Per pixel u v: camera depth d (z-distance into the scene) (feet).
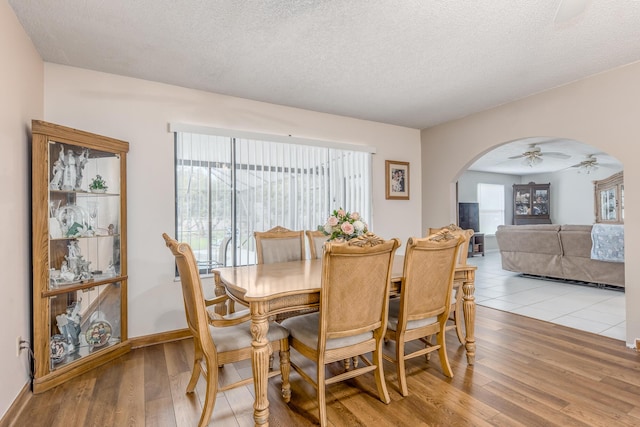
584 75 9.92
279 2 6.37
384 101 12.05
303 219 12.69
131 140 9.71
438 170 15.19
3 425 5.83
